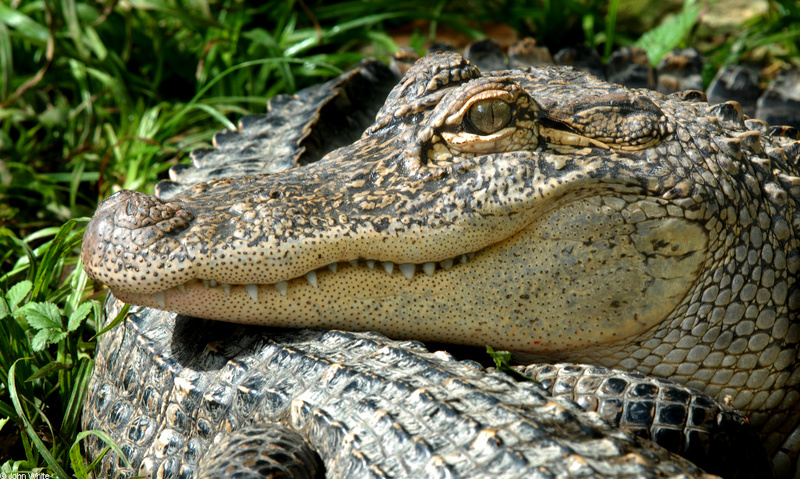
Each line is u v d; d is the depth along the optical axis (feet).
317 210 20.43
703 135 22.74
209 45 44.45
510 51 41.91
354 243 20.34
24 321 27.09
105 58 44.21
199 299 20.22
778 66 52.21
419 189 20.88
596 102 21.61
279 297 20.66
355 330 21.79
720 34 56.85
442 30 54.08
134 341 23.61
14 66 45.27
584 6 54.39
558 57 41.91
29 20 43.98
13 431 25.68
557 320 21.98
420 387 18.16
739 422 20.93
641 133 21.52
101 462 23.24
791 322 23.76
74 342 26.99
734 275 22.56
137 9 48.32
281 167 31.48
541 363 23.72
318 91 38.93
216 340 21.81
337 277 20.93
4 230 32.91
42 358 26.71
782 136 27.73
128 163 40.47
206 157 34.12
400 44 51.93
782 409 24.58
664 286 21.86
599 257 21.40
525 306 21.76
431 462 16.34
